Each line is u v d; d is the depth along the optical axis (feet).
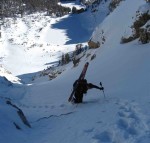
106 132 25.90
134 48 75.56
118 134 25.08
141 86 42.73
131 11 104.94
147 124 26.27
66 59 230.48
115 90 46.83
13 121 31.45
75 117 33.94
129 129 25.89
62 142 26.78
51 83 104.94
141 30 78.02
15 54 511.81
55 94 72.54
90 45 132.57
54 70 218.79
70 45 558.97
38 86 103.65
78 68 119.44
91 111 34.55
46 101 64.90
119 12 117.29
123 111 30.55
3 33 616.80
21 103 68.08
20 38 602.03
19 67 439.22
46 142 27.63
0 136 26.76
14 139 27.76
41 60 476.54
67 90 74.64
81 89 42.27
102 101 39.24
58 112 42.32
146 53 63.93
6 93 88.38
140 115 28.71
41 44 568.82
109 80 60.08
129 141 23.50
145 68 53.42
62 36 627.05
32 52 527.40
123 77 55.77
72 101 43.57
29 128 33.27
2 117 30.63
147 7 85.25
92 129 27.81
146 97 35.37
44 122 36.11
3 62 464.24
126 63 66.33
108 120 28.99
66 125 32.01
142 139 23.41
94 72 80.43
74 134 27.86
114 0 170.30
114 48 91.97
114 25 113.39
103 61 87.92
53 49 537.24
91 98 45.44
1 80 110.01
